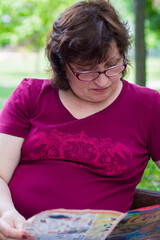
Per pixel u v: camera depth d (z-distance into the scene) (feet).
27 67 72.18
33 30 39.01
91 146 5.62
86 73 5.32
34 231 4.46
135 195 5.94
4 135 5.96
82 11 5.34
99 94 5.55
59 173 5.65
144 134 5.82
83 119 5.74
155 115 5.83
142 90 6.02
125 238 5.09
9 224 5.07
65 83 5.94
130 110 5.84
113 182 5.67
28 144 5.86
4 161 5.90
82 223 4.40
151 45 75.15
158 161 5.96
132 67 6.30
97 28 5.14
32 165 5.89
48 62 6.29
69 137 5.70
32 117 6.06
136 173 5.76
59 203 5.49
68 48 5.26
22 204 5.63
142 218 4.60
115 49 5.29
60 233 4.51
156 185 10.96
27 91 6.16
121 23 5.59
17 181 5.84
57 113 5.91
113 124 5.76
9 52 102.83
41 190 5.60
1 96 33.94
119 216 4.39
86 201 5.49
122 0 58.95
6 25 38.24
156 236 5.27
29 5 36.14
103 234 4.64
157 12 62.39
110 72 5.37
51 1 34.45
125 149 5.63
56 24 5.62
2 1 33.76
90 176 5.64
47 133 5.77
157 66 73.92
